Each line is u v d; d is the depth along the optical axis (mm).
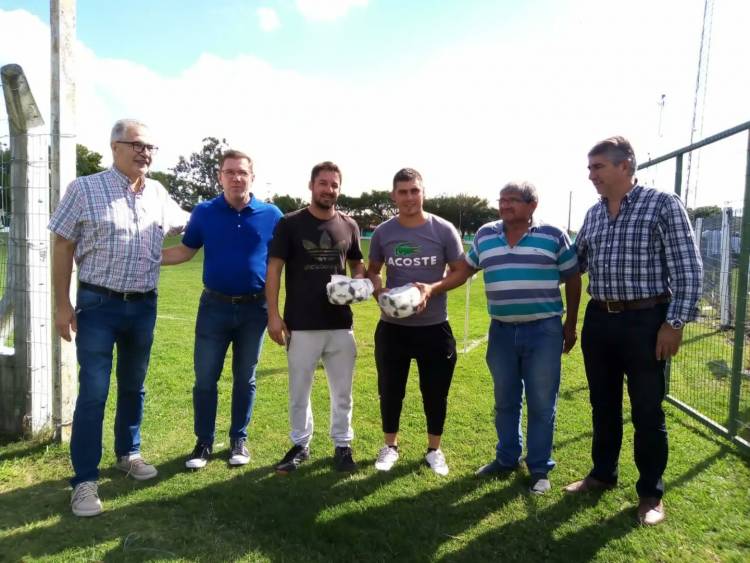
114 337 3006
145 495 3014
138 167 2943
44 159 3596
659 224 2750
